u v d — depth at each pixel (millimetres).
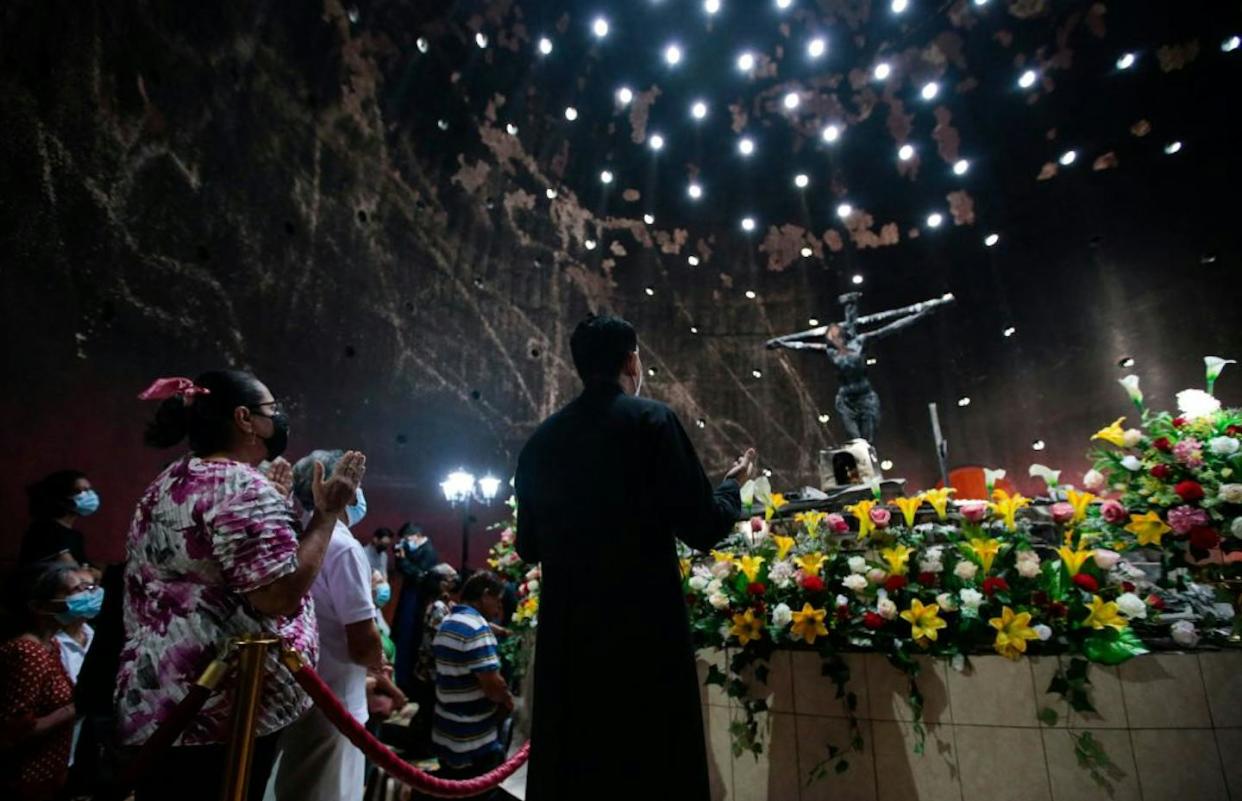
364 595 2619
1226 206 8555
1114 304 9508
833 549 3365
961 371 11070
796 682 3107
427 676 5082
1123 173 9602
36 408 4699
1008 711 2732
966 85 11109
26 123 4844
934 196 11633
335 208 7816
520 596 5523
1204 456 2998
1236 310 8352
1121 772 2578
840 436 12086
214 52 6480
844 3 11398
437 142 9406
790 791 3027
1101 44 9750
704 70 12180
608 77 11883
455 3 9445
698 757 1640
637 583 1728
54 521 3809
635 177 12367
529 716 4531
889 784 2846
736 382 12180
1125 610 2713
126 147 5566
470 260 9773
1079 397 9703
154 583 1637
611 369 2055
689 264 12555
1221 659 2652
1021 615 2770
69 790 3344
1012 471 10266
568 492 1845
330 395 7457
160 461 5492
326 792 2432
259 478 1723
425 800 3809
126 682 1585
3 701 2791
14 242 4699
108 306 5297
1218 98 8695
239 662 1550
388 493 8023
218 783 1583
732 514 1929
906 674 2904
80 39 5254
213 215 6340
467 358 9422
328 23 7816
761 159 12664
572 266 11352
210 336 6168
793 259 12648
